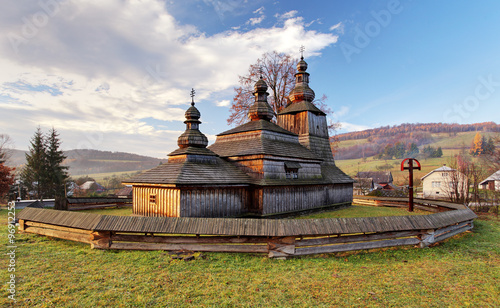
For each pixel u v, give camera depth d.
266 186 18.89
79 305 6.68
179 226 10.64
